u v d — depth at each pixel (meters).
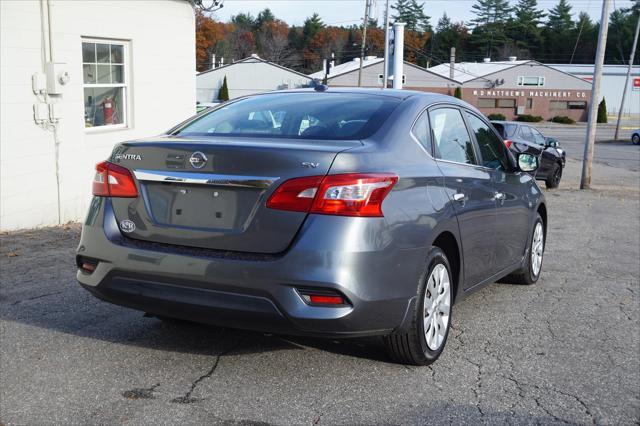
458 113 5.20
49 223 9.71
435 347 4.35
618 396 3.98
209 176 3.80
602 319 5.55
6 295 5.68
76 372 4.08
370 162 3.84
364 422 3.52
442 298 4.42
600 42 17.45
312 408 3.66
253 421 3.50
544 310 5.78
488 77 77.94
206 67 90.12
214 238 3.78
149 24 11.51
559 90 78.88
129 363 4.24
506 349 4.74
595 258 8.20
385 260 3.75
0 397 3.72
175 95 12.31
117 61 11.08
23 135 9.17
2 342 4.56
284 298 3.60
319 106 4.56
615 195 16.28
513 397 3.91
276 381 4.02
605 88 83.19
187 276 3.75
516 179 5.95
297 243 3.61
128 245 3.97
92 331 4.81
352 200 3.63
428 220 4.13
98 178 4.21
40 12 9.30
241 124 4.47
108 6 10.55
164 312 3.95
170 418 3.51
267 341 4.68
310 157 3.69
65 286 6.00
